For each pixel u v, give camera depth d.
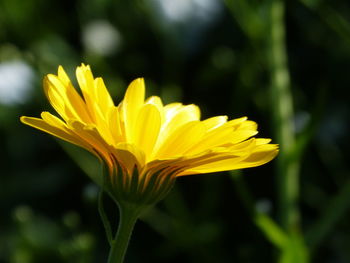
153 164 0.32
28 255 0.46
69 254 0.44
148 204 0.32
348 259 0.55
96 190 0.43
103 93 0.32
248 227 0.55
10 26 0.59
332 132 0.59
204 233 0.52
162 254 0.54
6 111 0.59
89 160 0.48
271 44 0.47
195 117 0.34
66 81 0.32
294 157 0.45
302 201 0.58
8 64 0.58
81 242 0.43
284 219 0.45
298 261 0.42
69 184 0.57
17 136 0.59
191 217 0.55
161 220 0.51
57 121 0.31
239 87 0.56
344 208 0.44
